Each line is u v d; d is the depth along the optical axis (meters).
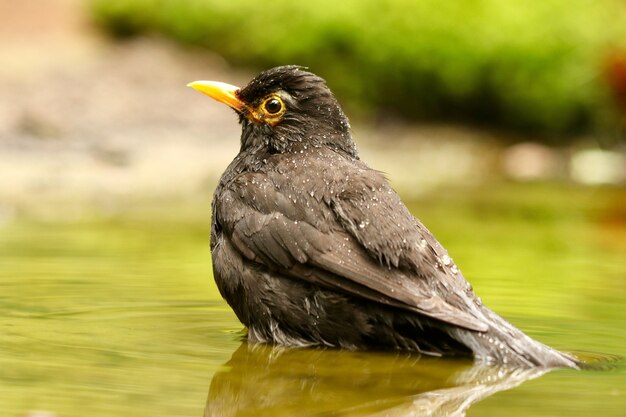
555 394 7.45
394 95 26.03
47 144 20.02
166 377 7.69
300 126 9.68
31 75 24.48
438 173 22.25
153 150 20.84
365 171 9.17
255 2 26.84
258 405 7.14
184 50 27.47
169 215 15.70
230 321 9.58
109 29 28.06
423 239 8.77
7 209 15.69
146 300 10.22
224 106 24.70
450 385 7.73
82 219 15.16
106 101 23.56
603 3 27.27
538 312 10.01
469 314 8.45
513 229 15.36
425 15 25.86
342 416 6.96
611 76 25.16
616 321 9.69
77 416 6.64
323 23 25.88
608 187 20.92
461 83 25.64
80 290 10.57
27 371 7.68
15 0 28.61
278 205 8.94
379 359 8.50
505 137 25.78
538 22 26.00
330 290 8.66
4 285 10.73
